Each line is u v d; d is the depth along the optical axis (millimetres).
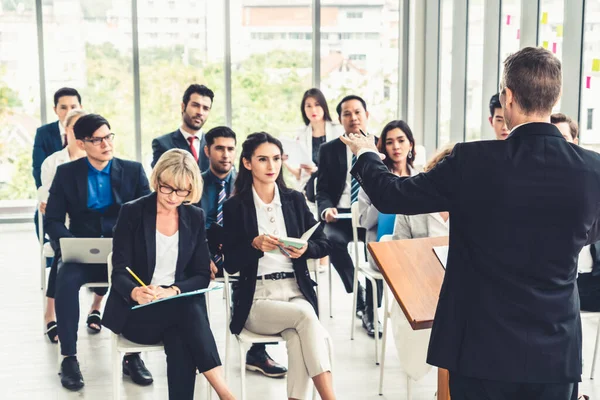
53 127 6184
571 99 4965
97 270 4188
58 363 4391
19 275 6727
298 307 3383
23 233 8906
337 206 5500
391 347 4637
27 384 4059
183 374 3264
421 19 8695
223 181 4879
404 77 9227
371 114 9453
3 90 9180
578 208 1928
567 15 4910
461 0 7449
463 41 7508
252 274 3572
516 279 1941
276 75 9422
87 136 4324
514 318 1937
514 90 2006
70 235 4336
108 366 4332
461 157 2002
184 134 5852
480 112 6973
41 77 9211
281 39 9352
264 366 4168
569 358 1957
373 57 9367
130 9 9188
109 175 4477
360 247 6961
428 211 2061
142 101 9352
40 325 5164
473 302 1979
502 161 1951
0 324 5199
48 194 4891
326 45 9352
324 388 3188
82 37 9203
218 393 3244
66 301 4039
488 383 1987
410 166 4820
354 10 9281
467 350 1977
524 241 1933
